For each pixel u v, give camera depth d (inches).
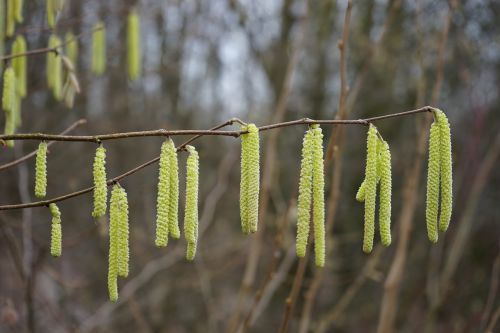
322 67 366.6
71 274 309.0
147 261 308.3
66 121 302.7
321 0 328.8
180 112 381.1
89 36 268.5
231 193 371.9
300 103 371.6
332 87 370.9
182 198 328.2
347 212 353.1
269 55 368.5
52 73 139.3
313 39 349.1
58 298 270.4
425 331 234.1
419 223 308.8
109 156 340.8
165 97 369.1
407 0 290.4
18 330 206.2
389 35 309.7
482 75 301.1
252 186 82.9
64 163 315.0
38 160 87.6
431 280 240.8
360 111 352.8
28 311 183.2
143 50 375.2
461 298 280.2
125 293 244.8
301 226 84.7
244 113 389.7
